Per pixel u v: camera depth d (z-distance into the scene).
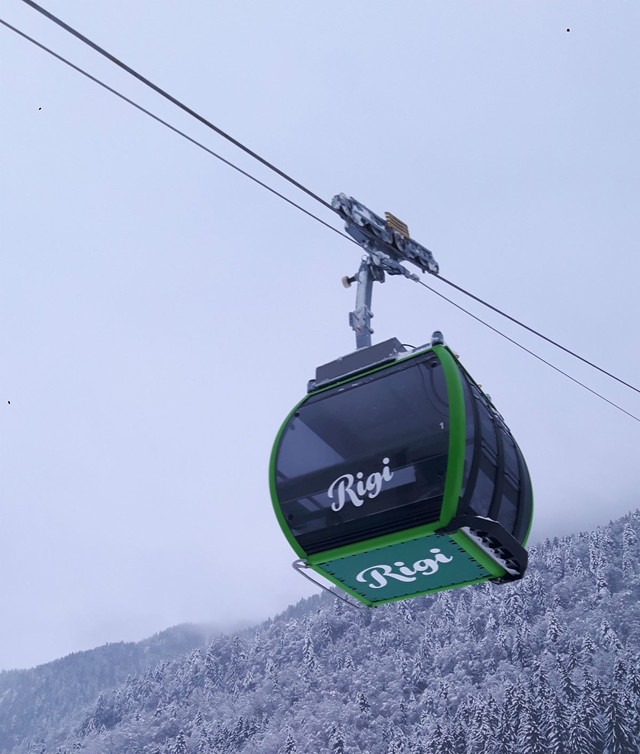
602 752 119.62
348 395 10.16
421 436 9.47
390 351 10.23
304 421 10.31
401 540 9.37
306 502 9.94
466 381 9.96
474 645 199.12
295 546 10.00
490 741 127.38
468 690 176.62
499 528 9.32
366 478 9.65
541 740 121.81
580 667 155.88
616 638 165.88
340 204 10.50
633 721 123.38
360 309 10.75
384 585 10.39
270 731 196.75
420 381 9.77
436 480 9.23
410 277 11.23
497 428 10.16
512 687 138.50
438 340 10.02
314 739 182.88
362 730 180.75
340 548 9.69
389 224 11.04
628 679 130.75
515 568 9.91
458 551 9.51
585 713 122.56
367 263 10.95
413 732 169.12
